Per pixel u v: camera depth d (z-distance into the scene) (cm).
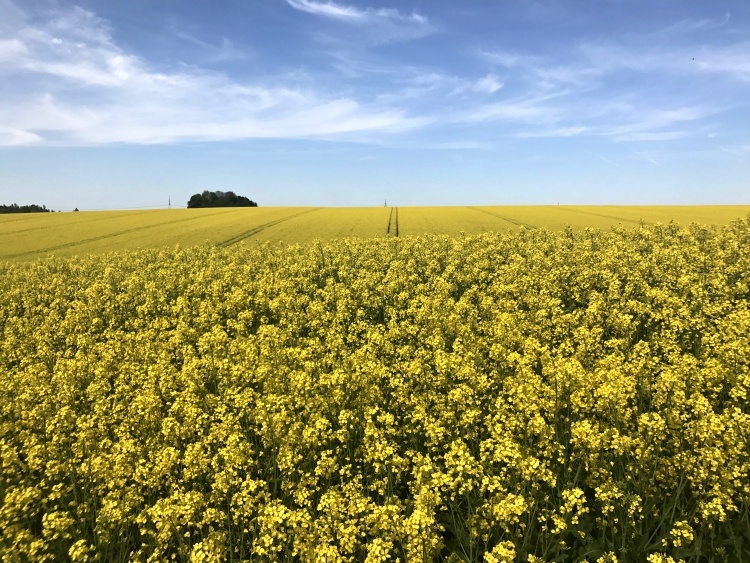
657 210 6412
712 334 1337
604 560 607
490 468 755
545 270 2470
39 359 1636
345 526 652
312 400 1003
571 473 802
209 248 4019
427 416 902
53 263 3559
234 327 1791
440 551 688
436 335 1432
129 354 1512
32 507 762
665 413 820
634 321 1566
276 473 850
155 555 645
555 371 948
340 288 2252
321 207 8862
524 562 653
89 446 902
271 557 618
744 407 954
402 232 4850
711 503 635
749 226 3388
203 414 966
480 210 7119
